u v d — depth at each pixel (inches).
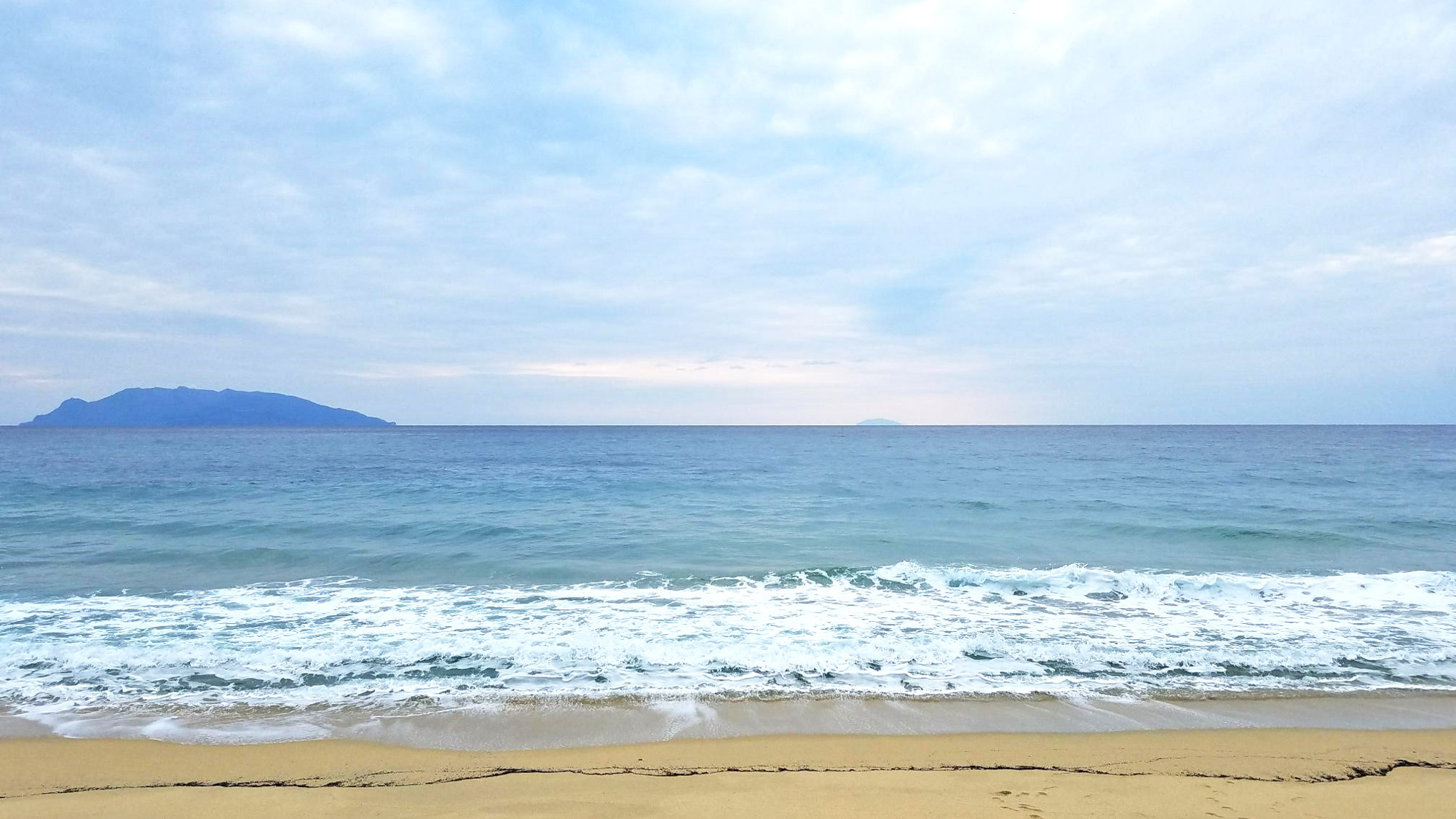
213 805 198.8
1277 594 482.9
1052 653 361.1
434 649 362.3
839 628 402.9
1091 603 463.2
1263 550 658.8
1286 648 368.8
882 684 320.2
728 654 358.3
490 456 2150.6
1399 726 275.1
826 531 762.2
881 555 631.2
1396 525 786.8
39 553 622.2
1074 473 1481.3
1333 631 397.4
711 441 3565.5
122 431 6003.9
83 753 247.4
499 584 518.9
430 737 265.1
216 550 637.9
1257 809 195.5
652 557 621.0
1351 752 247.4
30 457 1996.8
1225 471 1514.5
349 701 298.8
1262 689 314.0
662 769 231.3
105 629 397.7
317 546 659.4
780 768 233.6
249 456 2132.1
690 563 595.2
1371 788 211.6
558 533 740.7
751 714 287.4
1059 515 869.2
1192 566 590.9
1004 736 264.8
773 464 1808.6
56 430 6638.8
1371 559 618.2
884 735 266.2
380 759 242.8
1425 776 225.1
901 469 1622.8
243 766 236.8
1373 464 1715.1
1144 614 435.8
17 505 939.3
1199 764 236.2
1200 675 332.2
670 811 191.8
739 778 221.0
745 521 832.9
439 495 1080.8
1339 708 293.6
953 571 534.9
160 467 1608.0
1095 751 249.6
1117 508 930.1
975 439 3804.1
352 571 559.5
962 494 1095.0
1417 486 1182.3
